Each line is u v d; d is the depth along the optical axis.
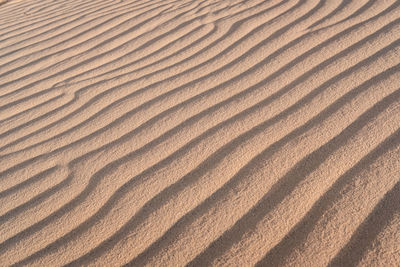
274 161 1.73
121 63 2.92
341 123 1.86
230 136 1.93
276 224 1.46
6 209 1.74
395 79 2.07
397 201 1.44
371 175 1.57
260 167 1.72
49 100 2.60
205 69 2.59
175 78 2.55
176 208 1.60
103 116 2.29
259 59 2.56
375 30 2.60
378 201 1.46
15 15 4.54
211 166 1.77
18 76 3.04
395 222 1.37
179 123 2.10
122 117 2.25
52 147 2.10
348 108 1.95
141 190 1.72
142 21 3.61
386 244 1.31
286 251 1.36
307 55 2.48
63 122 2.31
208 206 1.58
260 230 1.45
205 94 2.31
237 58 2.64
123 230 1.55
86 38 3.50
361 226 1.39
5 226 1.66
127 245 1.49
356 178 1.57
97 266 1.42
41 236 1.58
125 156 1.93
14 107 2.60
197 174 1.75
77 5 4.43
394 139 1.71
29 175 1.92
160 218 1.57
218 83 2.39
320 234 1.39
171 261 1.40
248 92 2.24
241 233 1.45
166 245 1.46
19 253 1.53
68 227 1.60
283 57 2.52
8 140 2.24
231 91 2.29
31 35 3.84
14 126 2.37
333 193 1.53
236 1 3.58
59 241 1.55
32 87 2.82
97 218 1.62
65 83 2.78
